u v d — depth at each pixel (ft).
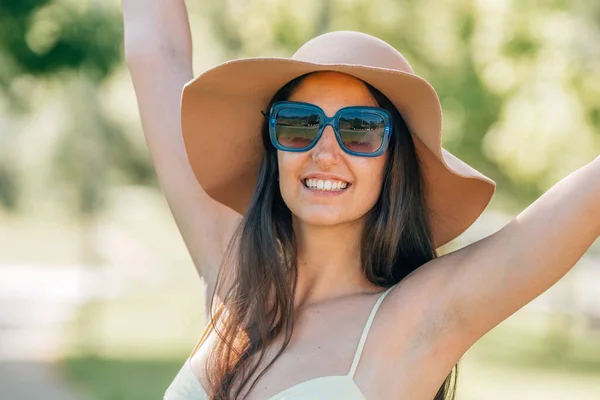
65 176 91.30
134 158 91.20
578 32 46.73
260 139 11.16
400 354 9.63
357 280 10.46
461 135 54.13
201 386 10.34
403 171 10.29
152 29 12.38
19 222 146.20
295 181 10.13
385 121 9.96
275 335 10.09
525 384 48.44
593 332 75.15
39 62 34.65
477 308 9.44
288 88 10.32
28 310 77.56
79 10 34.88
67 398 41.16
